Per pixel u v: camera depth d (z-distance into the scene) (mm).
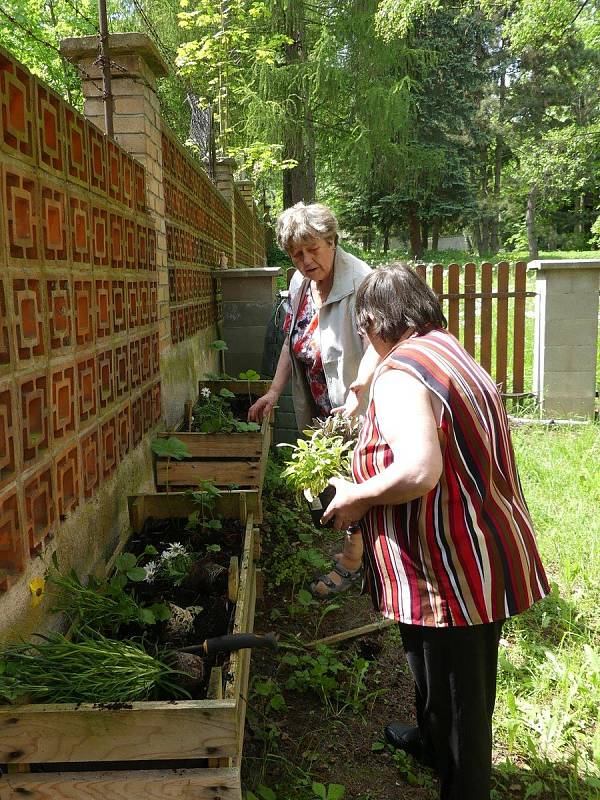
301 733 2566
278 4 18406
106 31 3600
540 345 7324
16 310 1879
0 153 1779
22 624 1903
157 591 2578
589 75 27406
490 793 2064
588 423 6863
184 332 4957
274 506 4844
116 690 1746
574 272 7047
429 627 1830
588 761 2377
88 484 2572
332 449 2732
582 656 2941
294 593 3660
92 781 1610
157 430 3924
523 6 14984
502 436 1858
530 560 1850
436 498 1763
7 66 1869
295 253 3131
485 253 31016
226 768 1660
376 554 1930
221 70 10883
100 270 2758
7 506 1830
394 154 21406
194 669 1953
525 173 27484
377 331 1983
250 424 4164
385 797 2266
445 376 1745
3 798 1599
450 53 26547
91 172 2639
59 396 2271
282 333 5797
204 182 6215
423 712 2062
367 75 19859
